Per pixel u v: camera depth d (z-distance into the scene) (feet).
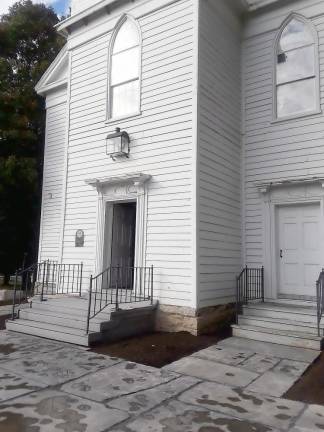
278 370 18.37
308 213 28.45
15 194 52.49
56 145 43.65
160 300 26.30
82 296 30.07
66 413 13.07
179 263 25.81
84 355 20.34
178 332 24.86
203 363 19.24
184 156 26.66
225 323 27.27
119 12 32.37
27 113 53.52
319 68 28.91
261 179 30.42
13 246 53.42
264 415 13.48
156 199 27.68
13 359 19.43
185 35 27.89
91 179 30.89
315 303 26.63
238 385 16.35
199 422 12.75
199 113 26.63
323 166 27.84
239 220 30.68
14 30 59.98
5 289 46.55
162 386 15.99
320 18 29.35
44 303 27.35
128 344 22.45
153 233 27.43
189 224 25.70
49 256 41.65
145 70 29.89
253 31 32.37
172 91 28.04
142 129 29.40
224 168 29.12
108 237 30.99
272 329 24.22
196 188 25.70
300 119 29.22
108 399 14.43
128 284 30.91
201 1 27.89
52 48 62.85
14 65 57.06
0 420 12.42
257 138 31.09
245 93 32.19
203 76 27.43
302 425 12.78
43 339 23.88
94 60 33.86
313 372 18.19
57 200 42.24
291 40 30.60
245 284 29.04
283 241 29.27
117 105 32.04
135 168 29.35
